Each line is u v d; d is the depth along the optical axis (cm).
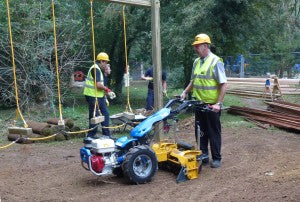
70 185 595
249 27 1310
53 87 1473
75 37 1573
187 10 1194
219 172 639
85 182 608
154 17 830
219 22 1240
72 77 1783
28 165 718
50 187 586
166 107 639
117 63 1861
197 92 664
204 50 653
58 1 1521
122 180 613
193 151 623
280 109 1230
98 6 1689
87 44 1702
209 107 618
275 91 1709
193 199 520
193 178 609
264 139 895
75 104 1702
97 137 621
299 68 2652
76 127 991
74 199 531
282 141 877
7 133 1045
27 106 1376
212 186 570
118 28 1716
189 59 1349
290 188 536
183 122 1145
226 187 562
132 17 1612
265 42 1402
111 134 973
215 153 666
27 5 1397
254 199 505
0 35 1375
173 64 1445
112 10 1552
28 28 1408
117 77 1872
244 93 1889
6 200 530
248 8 1273
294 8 1923
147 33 1567
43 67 1405
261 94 1805
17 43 1358
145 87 2641
